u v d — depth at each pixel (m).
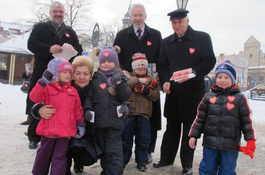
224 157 3.10
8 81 31.11
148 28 4.65
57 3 4.74
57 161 2.92
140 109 3.85
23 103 10.91
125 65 4.59
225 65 3.20
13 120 7.25
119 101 3.27
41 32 4.66
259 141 6.19
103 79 3.32
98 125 3.15
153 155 4.76
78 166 3.59
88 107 3.13
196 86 3.81
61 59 3.04
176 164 4.26
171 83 3.96
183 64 3.88
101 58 3.43
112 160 3.14
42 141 3.00
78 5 33.47
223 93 3.20
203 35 3.89
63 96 2.99
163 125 7.80
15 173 3.41
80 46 5.14
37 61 4.61
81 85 3.26
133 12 4.51
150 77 4.16
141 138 3.88
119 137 3.27
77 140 3.05
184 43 3.90
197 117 3.32
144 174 3.72
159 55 4.30
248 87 68.75
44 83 2.87
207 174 3.17
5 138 5.19
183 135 3.86
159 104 4.49
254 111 12.42
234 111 3.07
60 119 2.91
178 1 7.82
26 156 4.14
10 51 30.22
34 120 4.54
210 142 3.10
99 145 3.26
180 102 3.83
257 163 4.49
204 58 3.82
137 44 4.56
